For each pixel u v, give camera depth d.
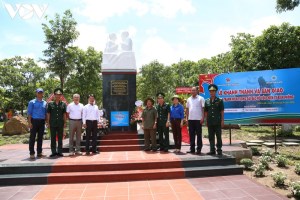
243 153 8.75
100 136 9.67
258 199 5.30
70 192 5.84
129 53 11.25
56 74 20.11
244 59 21.81
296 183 6.01
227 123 10.51
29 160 7.46
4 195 5.68
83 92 27.70
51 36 19.05
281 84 9.99
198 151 8.14
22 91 36.31
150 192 5.78
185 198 5.39
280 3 14.52
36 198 5.49
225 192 5.70
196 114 8.23
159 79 37.06
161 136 8.81
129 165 7.01
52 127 7.98
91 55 27.19
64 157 7.86
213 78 10.78
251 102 10.31
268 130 17.86
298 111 9.81
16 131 18.70
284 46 18.97
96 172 6.77
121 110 11.01
